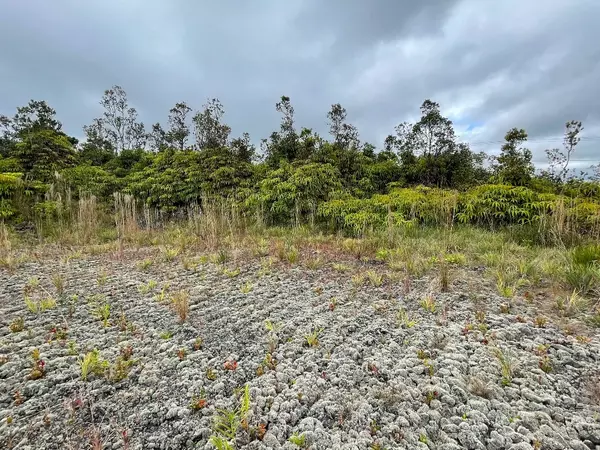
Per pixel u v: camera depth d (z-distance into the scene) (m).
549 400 1.72
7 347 2.42
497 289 3.32
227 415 1.65
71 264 4.98
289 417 1.69
